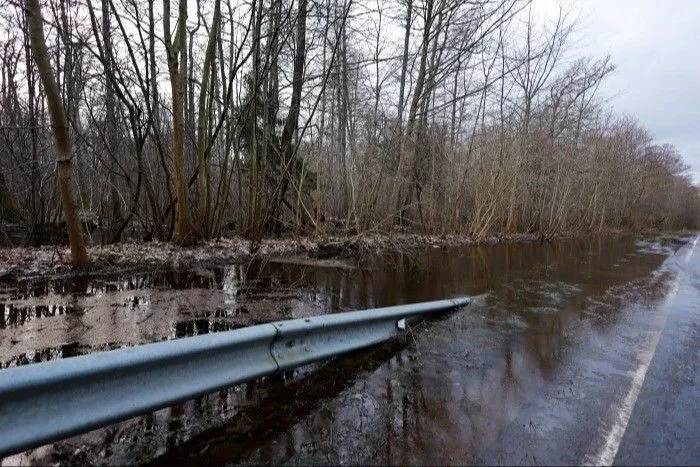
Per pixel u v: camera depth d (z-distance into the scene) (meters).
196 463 2.33
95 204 17.42
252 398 3.04
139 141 11.00
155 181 13.77
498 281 8.28
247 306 5.67
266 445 2.51
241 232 13.97
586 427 2.81
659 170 55.72
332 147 15.39
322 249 11.51
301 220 13.95
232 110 12.30
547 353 4.21
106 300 5.73
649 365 4.02
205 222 11.50
